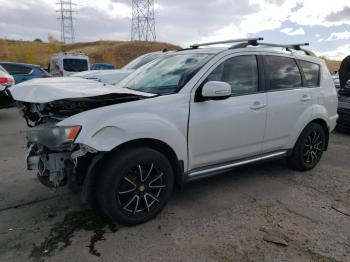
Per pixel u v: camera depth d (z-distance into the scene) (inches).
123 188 126.7
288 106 175.9
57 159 125.8
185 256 113.8
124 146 127.0
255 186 173.3
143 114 127.7
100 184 123.2
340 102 300.7
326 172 198.5
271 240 123.3
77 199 153.3
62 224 132.3
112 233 126.6
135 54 2812.5
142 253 115.0
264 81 167.5
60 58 613.6
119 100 131.4
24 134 282.8
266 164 208.4
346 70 302.2
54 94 122.4
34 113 144.5
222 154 154.3
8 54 2795.3
